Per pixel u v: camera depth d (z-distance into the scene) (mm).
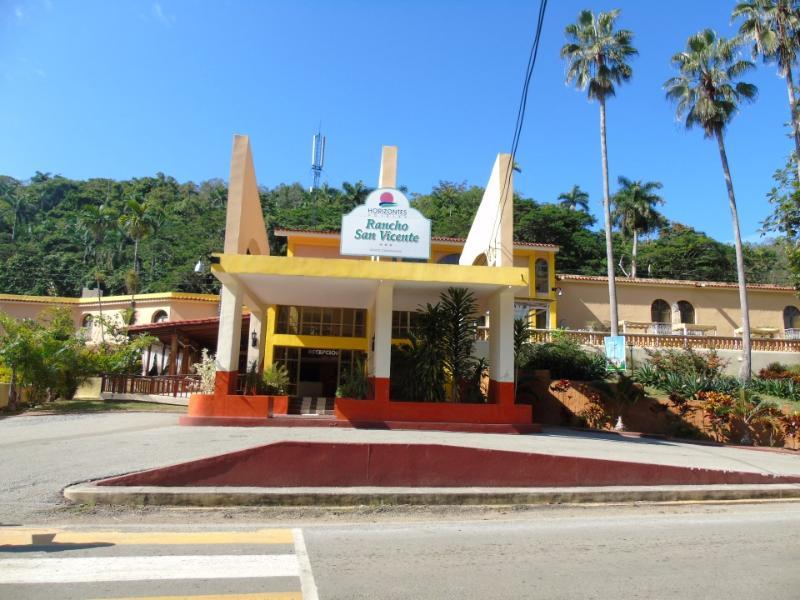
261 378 15570
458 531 6621
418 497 7891
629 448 11891
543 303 28500
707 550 5879
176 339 22922
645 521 7309
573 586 4695
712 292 31594
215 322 22438
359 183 63844
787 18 22484
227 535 6113
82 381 19969
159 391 20469
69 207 77562
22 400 17516
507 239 15266
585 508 8070
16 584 4406
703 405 15953
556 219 47156
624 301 31094
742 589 4664
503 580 4824
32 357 17000
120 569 4836
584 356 19094
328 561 5254
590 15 27266
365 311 20781
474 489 8211
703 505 8430
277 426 13133
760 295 31891
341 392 14750
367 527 6734
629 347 21844
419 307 17562
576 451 10641
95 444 10047
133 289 40562
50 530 6039
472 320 15156
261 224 18500
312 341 20328
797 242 19484
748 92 24922
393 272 13602
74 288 56031
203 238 63375
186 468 7605
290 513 7270
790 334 30562
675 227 58906
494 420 13906
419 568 5113
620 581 4840
